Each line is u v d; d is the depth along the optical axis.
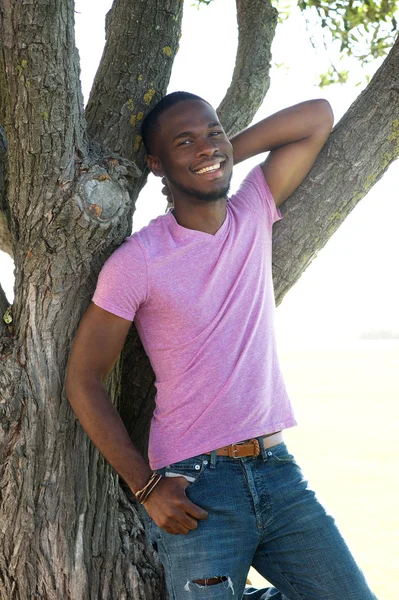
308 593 2.51
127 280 2.44
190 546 2.41
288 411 2.58
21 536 2.65
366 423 15.45
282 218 2.82
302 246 2.84
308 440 13.64
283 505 2.49
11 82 2.45
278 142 2.82
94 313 2.46
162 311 2.49
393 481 10.10
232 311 2.52
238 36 3.76
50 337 2.63
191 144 2.58
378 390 21.30
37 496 2.65
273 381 2.58
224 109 3.65
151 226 2.59
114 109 2.85
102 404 2.44
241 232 2.61
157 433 2.54
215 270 2.52
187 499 2.40
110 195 2.51
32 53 2.39
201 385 2.48
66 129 2.47
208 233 2.57
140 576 2.79
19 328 2.66
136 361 2.95
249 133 2.81
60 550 2.67
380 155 2.83
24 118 2.46
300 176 2.82
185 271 2.50
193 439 2.47
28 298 2.62
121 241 2.62
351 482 10.13
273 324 2.63
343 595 2.46
